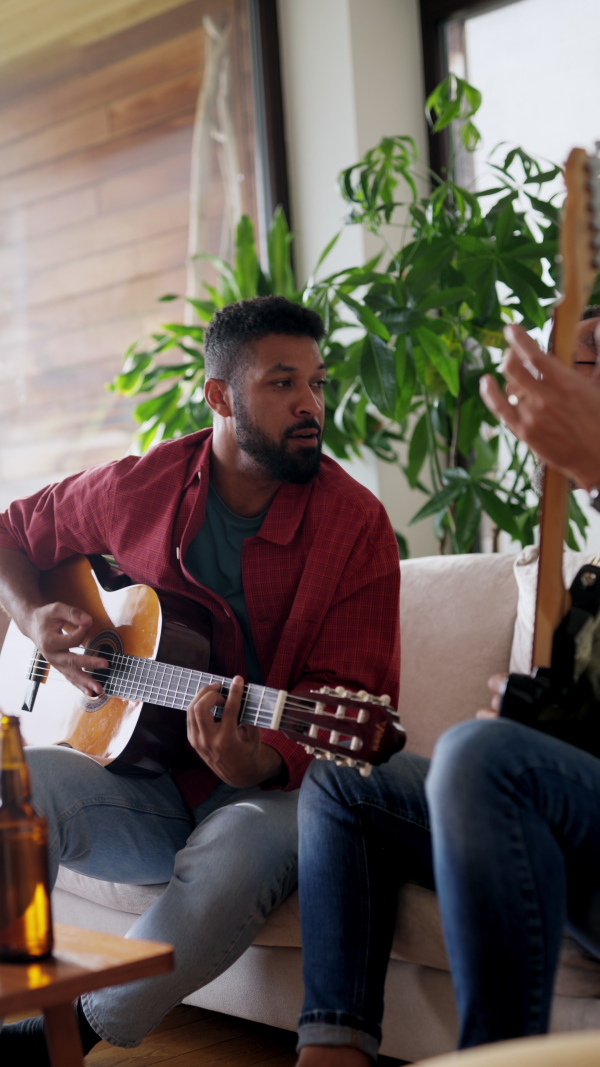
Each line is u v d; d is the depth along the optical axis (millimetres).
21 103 3250
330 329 2910
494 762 1041
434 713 2016
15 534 2031
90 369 3371
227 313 1821
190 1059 1789
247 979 1729
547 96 3438
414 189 2959
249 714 1515
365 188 2967
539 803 1058
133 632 1815
